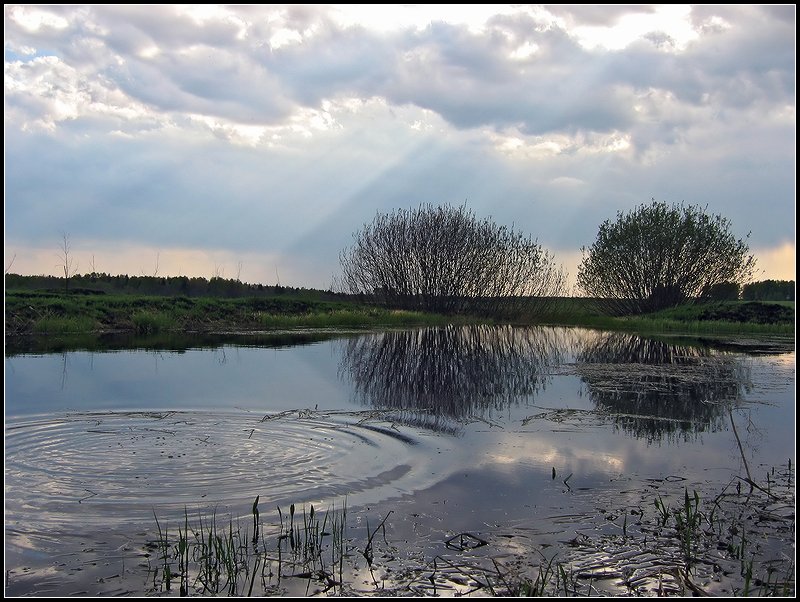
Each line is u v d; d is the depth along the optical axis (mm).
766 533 4535
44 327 17641
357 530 4508
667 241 31828
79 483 5410
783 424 7809
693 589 3750
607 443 6840
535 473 5758
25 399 8805
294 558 4102
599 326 27484
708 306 28719
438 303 30766
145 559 4074
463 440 6871
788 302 28438
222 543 4289
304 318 23844
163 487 5328
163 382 10273
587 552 4215
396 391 9875
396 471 5773
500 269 30406
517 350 16469
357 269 31688
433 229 30641
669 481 5590
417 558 4117
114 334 18172
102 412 8031
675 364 13570
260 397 9164
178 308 21891
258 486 5363
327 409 8359
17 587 3727
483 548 4262
